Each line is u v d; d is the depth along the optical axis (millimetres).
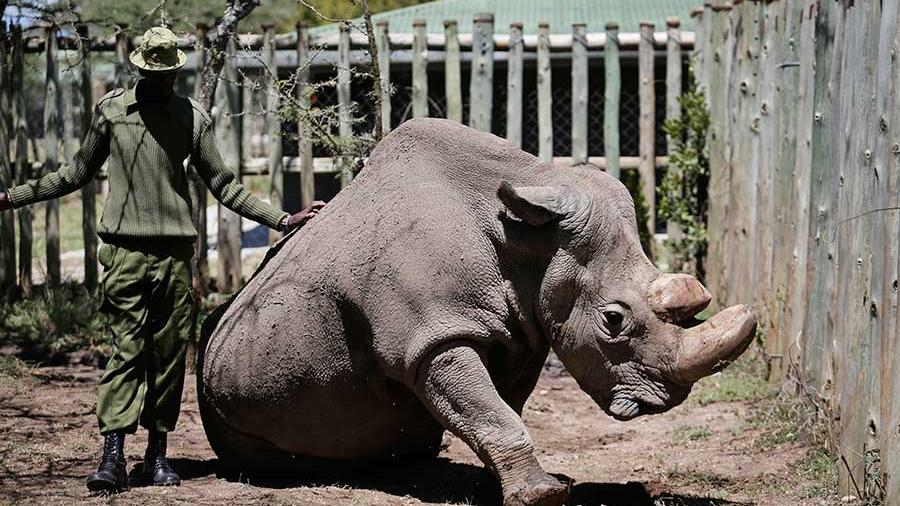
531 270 8477
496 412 8305
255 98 18297
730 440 11266
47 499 8500
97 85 20719
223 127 17922
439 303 8414
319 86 13141
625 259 8367
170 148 8969
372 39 12219
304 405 9070
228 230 17969
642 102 18188
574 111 18281
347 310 8781
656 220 19438
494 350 8836
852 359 9188
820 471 9750
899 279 8164
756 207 14609
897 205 8328
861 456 8820
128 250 8875
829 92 10836
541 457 10898
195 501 8578
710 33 17578
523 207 8180
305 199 18062
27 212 17531
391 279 8523
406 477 9789
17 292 17625
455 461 10352
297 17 27719
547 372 14789
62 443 10531
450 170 8695
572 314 8391
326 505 8594
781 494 9328
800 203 12250
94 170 9141
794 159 12805
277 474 9711
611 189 8633
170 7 18094
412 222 8555
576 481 9875
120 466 8797
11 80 17500
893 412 8148
